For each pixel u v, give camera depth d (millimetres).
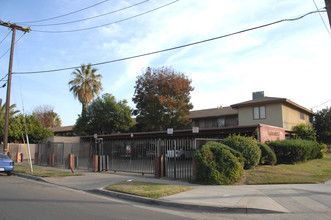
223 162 11430
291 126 27938
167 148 14086
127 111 38625
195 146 13211
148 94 34719
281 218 6656
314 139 26828
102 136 31500
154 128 35875
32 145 31500
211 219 6680
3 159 16469
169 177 13562
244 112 28609
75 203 8227
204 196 8891
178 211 7535
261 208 7312
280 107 26141
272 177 12172
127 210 7469
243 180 11742
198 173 11648
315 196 8758
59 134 50781
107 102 37406
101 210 7336
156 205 8312
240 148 13602
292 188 10125
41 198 8883
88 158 18766
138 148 15938
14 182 13305
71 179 13852
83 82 36812
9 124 30812
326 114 33406
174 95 34812
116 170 16594
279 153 17969
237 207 7430
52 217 6371
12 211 6875
